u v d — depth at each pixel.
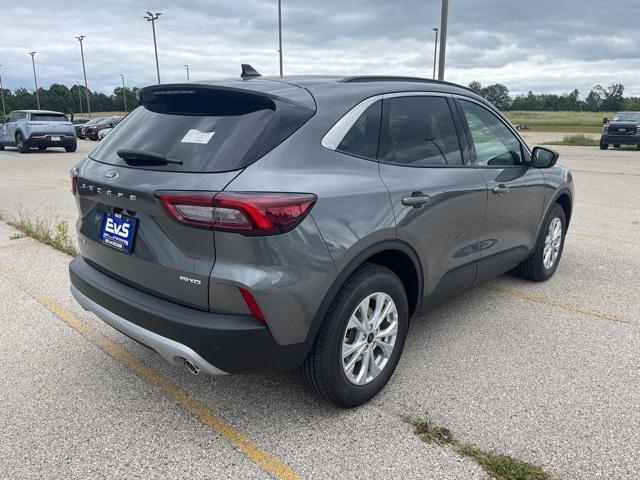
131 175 2.69
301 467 2.55
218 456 2.63
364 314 2.88
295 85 2.97
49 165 16.27
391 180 2.99
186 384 3.30
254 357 2.49
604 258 6.00
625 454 2.62
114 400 3.12
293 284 2.48
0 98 97.19
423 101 3.46
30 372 3.43
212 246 2.42
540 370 3.45
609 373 3.41
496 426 2.85
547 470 2.51
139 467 2.55
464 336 3.96
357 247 2.69
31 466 2.56
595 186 11.70
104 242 2.93
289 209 2.43
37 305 4.52
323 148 2.73
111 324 2.90
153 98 3.12
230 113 2.73
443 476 2.48
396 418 2.93
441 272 3.43
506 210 4.05
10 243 6.46
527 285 5.08
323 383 2.78
